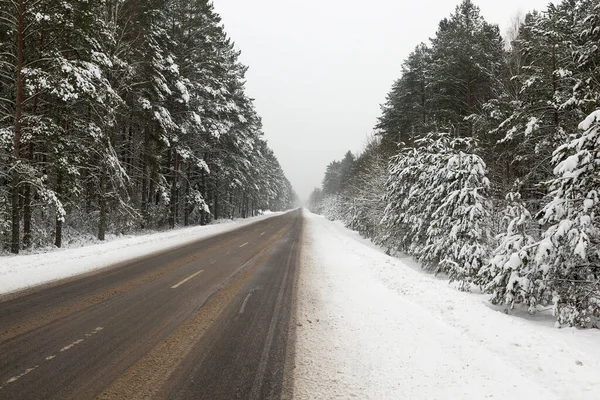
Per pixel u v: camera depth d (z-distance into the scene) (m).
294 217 54.09
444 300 7.42
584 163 6.14
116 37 17.55
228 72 32.66
